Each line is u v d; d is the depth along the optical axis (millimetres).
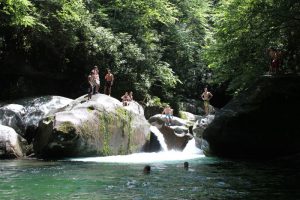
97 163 14336
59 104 19938
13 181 10062
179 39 35062
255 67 21578
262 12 16703
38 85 25547
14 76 24750
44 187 9266
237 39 20422
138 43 30406
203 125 20656
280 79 15953
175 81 31719
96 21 28625
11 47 24312
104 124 17109
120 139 18047
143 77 28719
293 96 15570
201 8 37344
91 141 16125
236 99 17078
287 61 19703
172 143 21469
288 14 15578
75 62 26500
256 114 15945
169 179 10633
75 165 13555
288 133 16109
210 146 17844
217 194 8539
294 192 8781
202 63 35781
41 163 14031
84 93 26781
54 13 23969
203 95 27359
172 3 36781
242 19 18859
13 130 16703
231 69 23891
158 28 35094
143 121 20438
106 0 32031
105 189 9055
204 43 36219
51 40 24328
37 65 25344
